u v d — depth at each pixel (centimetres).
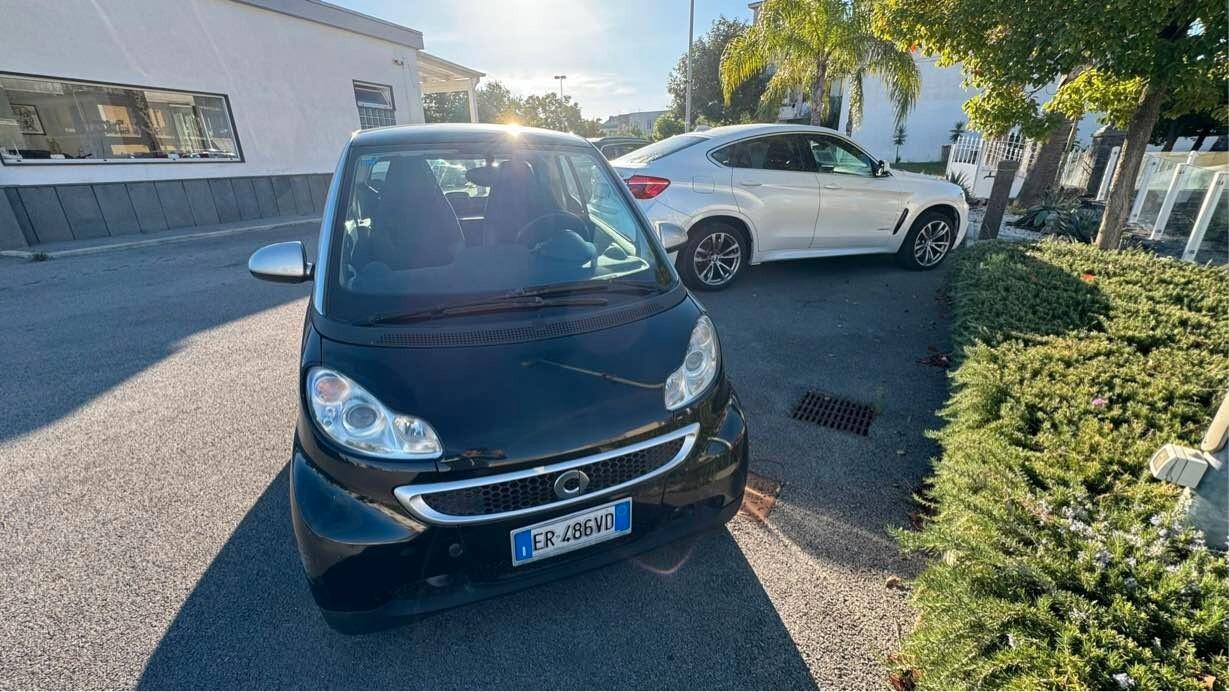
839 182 524
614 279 208
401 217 221
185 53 916
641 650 173
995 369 264
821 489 247
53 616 184
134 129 895
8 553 211
